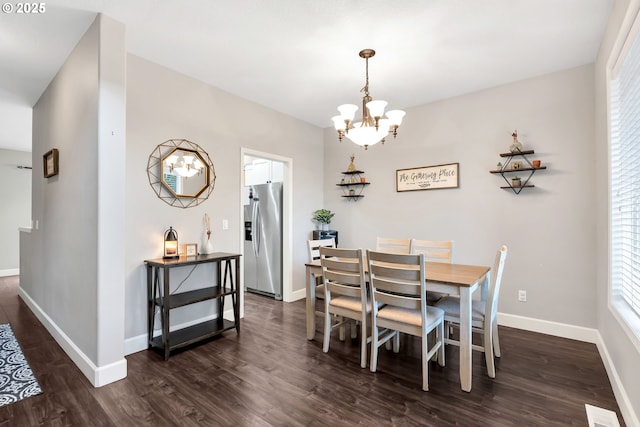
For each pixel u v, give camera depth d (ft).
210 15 7.23
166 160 9.75
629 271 6.61
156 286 9.05
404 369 7.92
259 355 8.72
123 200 7.41
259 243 15.55
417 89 11.43
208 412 6.17
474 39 8.18
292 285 14.43
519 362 8.24
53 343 9.49
